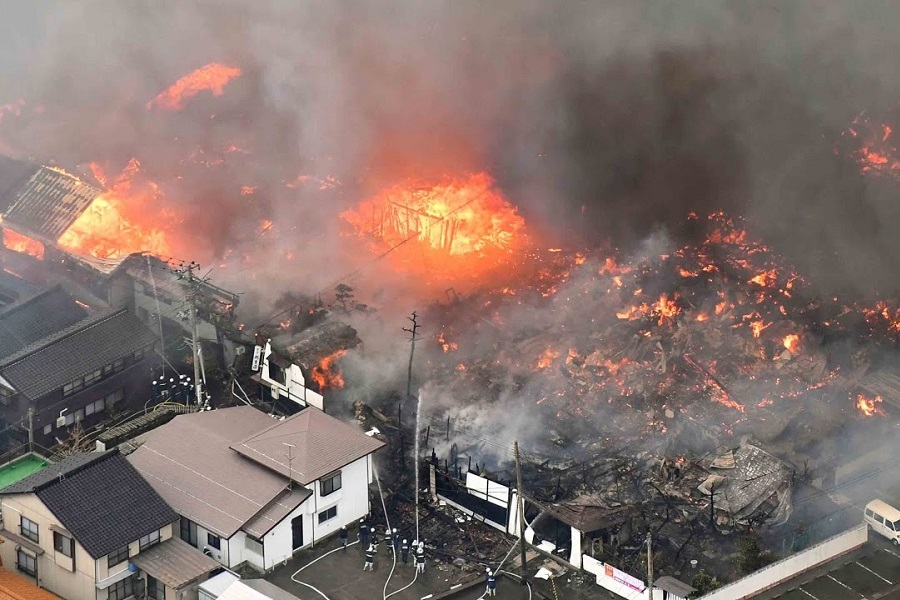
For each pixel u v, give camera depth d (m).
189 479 53.09
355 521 54.66
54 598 47.69
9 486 50.16
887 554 53.16
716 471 57.47
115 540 48.31
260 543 51.09
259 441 54.25
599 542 52.69
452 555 53.00
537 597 50.50
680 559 52.53
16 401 57.84
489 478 54.94
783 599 50.28
